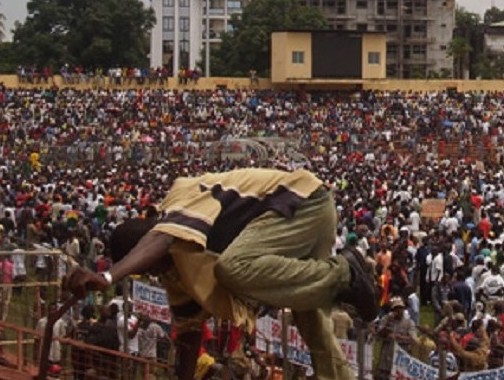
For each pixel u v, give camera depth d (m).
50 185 39.19
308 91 85.81
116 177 44.56
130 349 15.88
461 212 34.91
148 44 138.00
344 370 6.92
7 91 79.38
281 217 6.40
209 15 155.75
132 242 6.47
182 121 77.25
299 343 14.84
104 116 75.81
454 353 15.09
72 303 6.22
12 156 55.12
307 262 6.42
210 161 55.19
